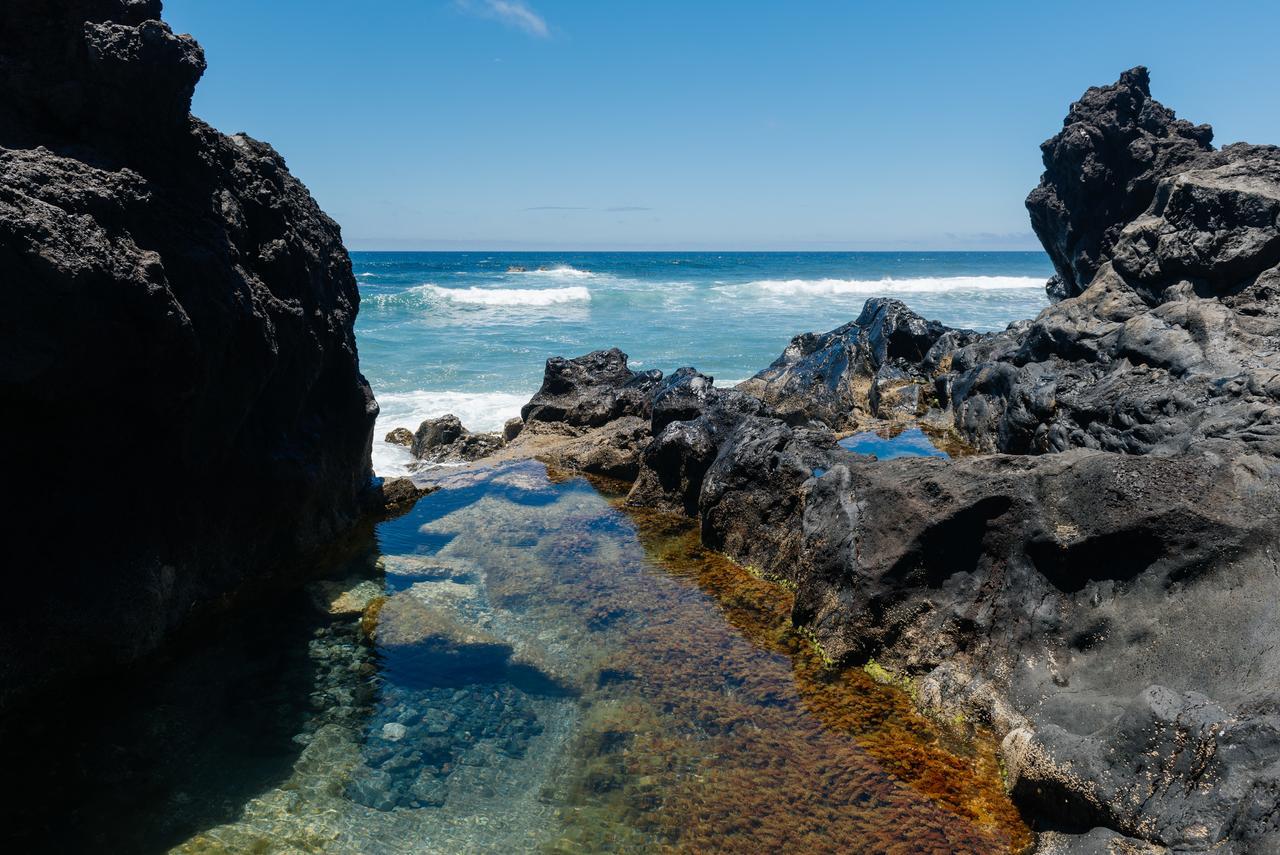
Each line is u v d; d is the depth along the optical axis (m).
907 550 7.44
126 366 6.46
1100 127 20.16
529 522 11.23
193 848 5.04
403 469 14.78
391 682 7.11
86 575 6.76
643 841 5.27
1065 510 6.67
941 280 64.19
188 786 5.64
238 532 8.77
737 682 7.20
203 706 6.61
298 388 9.28
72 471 6.57
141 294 6.28
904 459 8.73
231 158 8.73
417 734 6.39
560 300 44.47
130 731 6.21
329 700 6.80
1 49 6.93
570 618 8.38
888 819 5.46
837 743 6.32
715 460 10.97
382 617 8.23
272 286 8.85
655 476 12.03
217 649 7.50
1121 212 19.94
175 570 7.77
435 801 5.62
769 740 6.35
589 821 5.46
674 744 6.30
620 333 32.28
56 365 5.85
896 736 6.39
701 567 9.77
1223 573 5.69
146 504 7.27
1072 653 6.16
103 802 5.42
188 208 7.55
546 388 17.31
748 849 5.19
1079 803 4.97
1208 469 6.31
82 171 6.54
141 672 7.03
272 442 9.12
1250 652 5.11
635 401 15.88
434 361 25.53
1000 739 6.09
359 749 6.17
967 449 14.12
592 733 6.44
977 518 7.22
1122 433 10.62
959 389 15.89
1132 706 4.98
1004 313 41.81
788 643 7.90
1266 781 4.14
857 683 7.16
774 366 19.98
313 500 9.92
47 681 6.62
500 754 6.16
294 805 5.51
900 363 19.11
